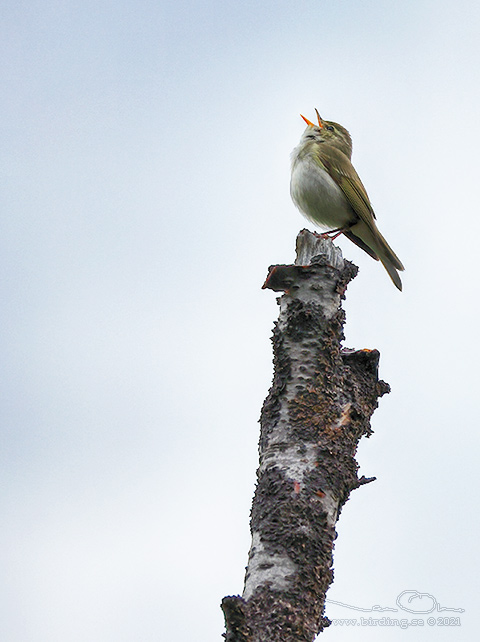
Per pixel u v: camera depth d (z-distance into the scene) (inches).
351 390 369.7
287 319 369.4
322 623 302.4
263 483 325.7
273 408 349.4
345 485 332.2
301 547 306.3
